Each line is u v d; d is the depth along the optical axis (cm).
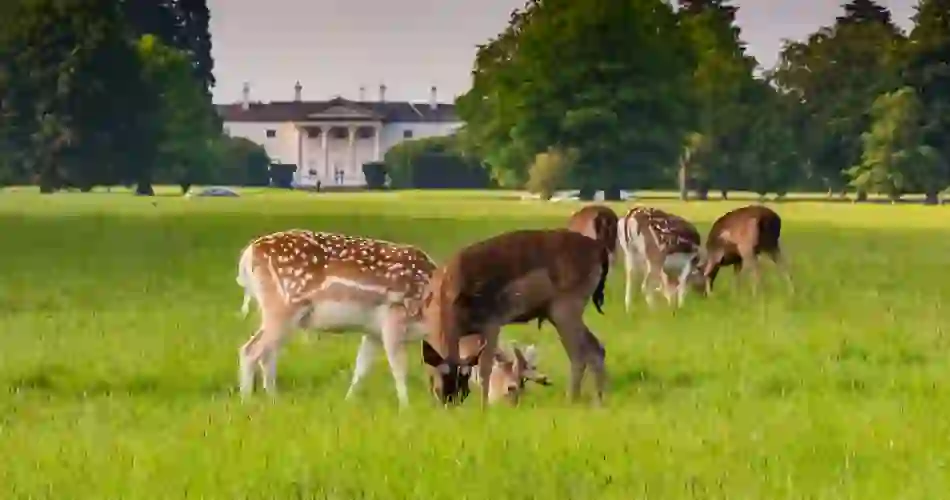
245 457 1067
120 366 1583
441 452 1080
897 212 7406
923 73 10481
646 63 9594
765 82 11419
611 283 2758
